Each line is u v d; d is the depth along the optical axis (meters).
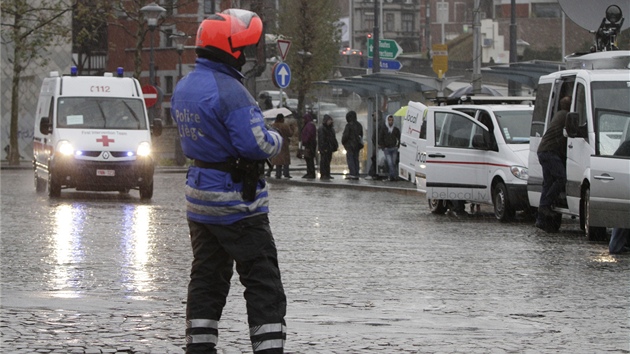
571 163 30.73
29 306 17.02
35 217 35.66
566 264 23.77
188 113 11.47
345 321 15.93
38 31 90.12
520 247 27.56
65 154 44.97
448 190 38.94
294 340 14.27
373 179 63.44
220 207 11.41
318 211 40.53
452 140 39.06
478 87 57.59
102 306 17.14
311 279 20.98
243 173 11.45
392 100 62.59
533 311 17.11
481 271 22.39
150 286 19.78
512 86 71.06
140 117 47.00
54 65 104.62
